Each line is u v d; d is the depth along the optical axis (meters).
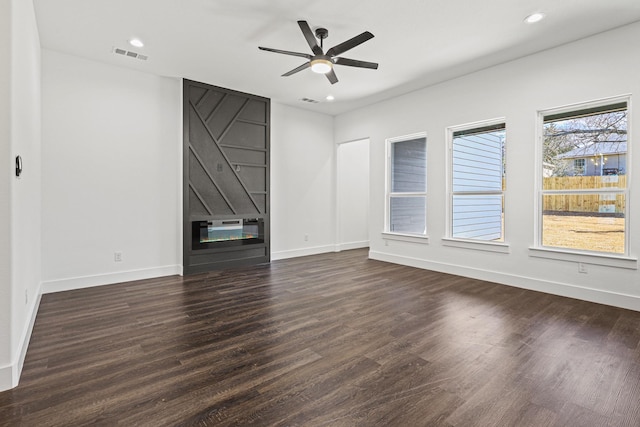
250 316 3.16
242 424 1.65
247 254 5.49
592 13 3.07
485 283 4.32
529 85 3.96
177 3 2.93
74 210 3.99
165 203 4.71
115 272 4.31
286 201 6.13
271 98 5.67
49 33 3.44
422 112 5.16
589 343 2.55
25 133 2.50
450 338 2.66
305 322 3.01
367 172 7.64
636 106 3.24
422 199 5.40
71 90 3.95
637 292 3.26
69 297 3.71
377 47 3.77
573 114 3.73
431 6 2.98
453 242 4.79
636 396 1.88
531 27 3.33
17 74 2.11
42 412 1.74
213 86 5.00
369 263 5.67
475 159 4.62
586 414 1.72
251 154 5.50
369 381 2.04
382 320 3.05
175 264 4.83
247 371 2.16
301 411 1.75
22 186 2.34
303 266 5.42
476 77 4.46
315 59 3.19
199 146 4.91
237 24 3.29
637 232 3.27
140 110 4.46
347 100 5.79
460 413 1.73
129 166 4.39
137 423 1.65
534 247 3.96
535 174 3.94
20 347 2.18
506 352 2.42
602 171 3.54
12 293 1.96
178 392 1.93
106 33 3.45
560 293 3.77
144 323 2.98
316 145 6.57
